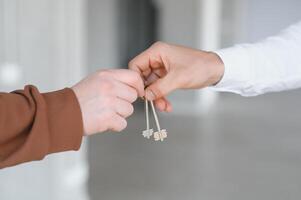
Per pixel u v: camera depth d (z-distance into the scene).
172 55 0.98
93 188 3.49
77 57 2.94
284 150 4.82
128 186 3.57
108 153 4.67
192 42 7.80
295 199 3.29
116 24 7.72
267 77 1.06
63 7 2.71
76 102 0.76
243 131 5.87
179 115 7.09
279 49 1.09
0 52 2.41
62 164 2.79
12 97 0.74
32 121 0.73
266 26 13.62
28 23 2.51
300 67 1.09
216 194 3.39
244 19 12.62
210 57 1.01
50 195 2.67
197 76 0.98
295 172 3.99
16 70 2.49
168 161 4.36
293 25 1.18
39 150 0.72
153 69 1.01
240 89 1.07
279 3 13.57
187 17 7.79
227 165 4.21
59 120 0.74
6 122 0.71
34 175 2.57
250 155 4.60
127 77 0.82
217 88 1.05
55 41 2.64
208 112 7.42
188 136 5.54
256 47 1.08
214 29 8.09
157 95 0.93
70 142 0.75
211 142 5.22
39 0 2.54
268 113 7.34
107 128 0.79
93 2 7.43
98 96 0.78
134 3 7.80
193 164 4.25
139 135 5.57
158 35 7.88
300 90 10.21
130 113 0.81
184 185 3.61
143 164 4.25
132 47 7.86
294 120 6.69
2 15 2.43
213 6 8.05
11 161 0.70
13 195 2.49
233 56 1.03
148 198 3.30
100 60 7.62
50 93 0.77
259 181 3.72
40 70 2.58
